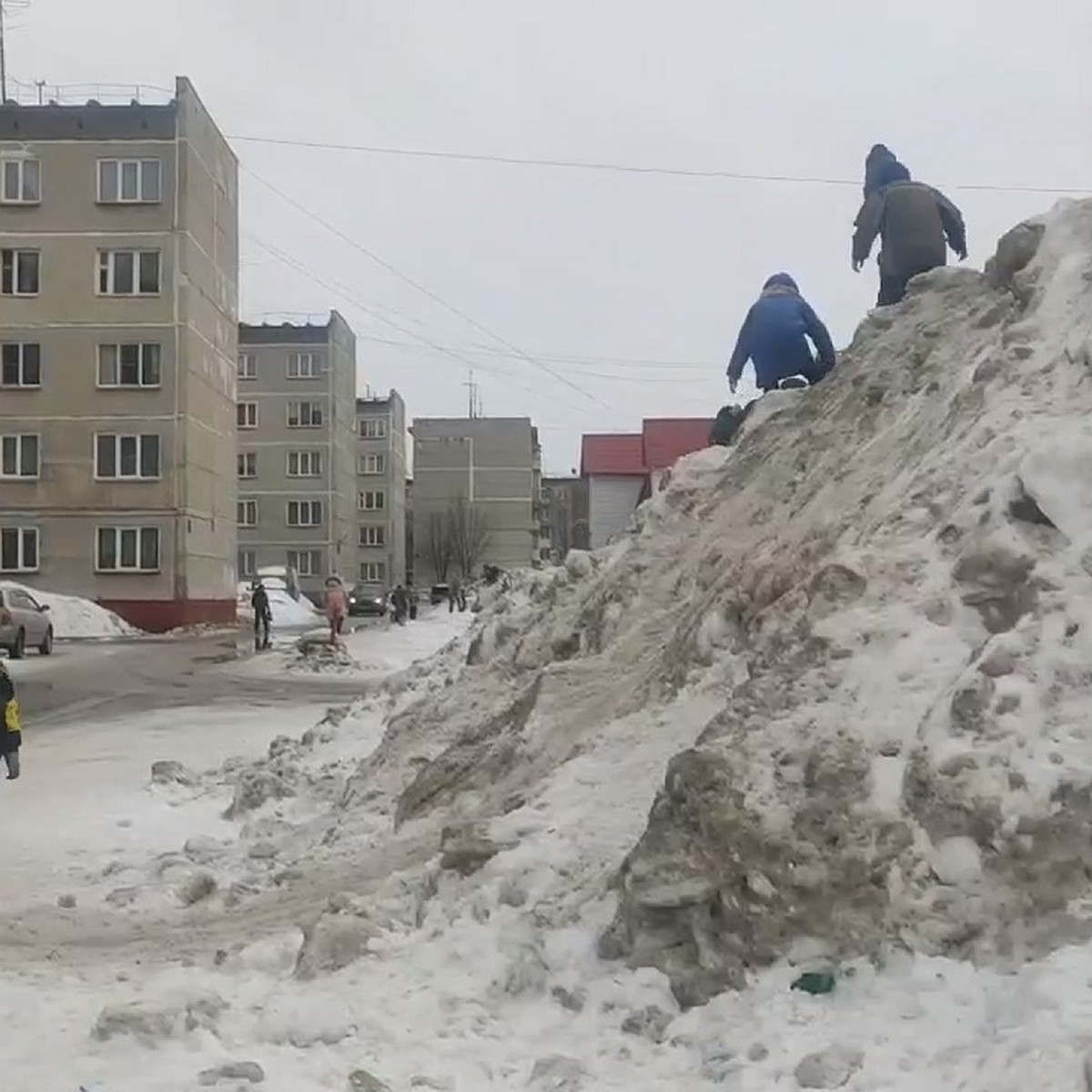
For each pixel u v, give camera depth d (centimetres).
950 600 493
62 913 736
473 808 755
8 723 1218
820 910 425
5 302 4406
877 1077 350
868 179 1050
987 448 559
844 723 466
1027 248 723
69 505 4400
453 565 9388
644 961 450
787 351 1087
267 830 966
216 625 4694
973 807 410
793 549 677
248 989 518
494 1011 461
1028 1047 330
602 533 4669
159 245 4403
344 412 7800
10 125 4406
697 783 470
